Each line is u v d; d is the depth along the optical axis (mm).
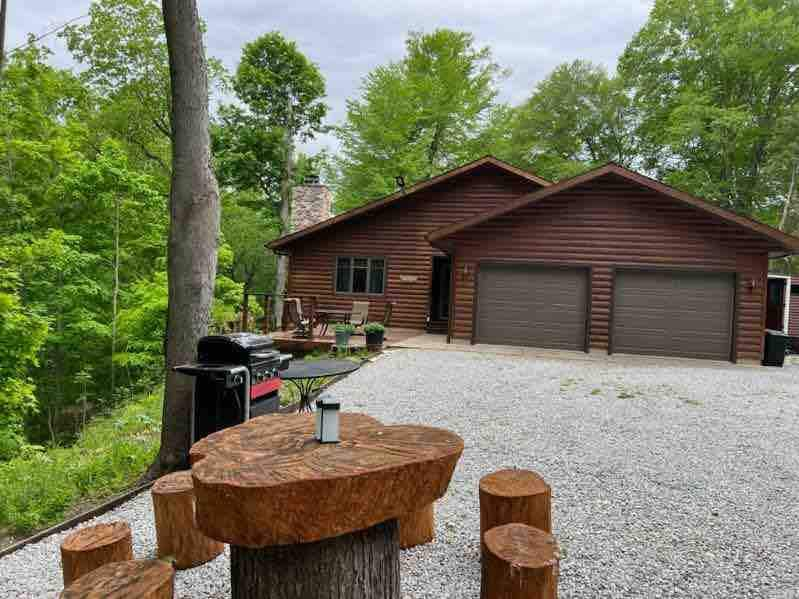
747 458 4785
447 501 3811
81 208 14398
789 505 3754
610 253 11578
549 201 11867
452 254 12570
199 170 4742
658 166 30594
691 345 11227
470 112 24891
